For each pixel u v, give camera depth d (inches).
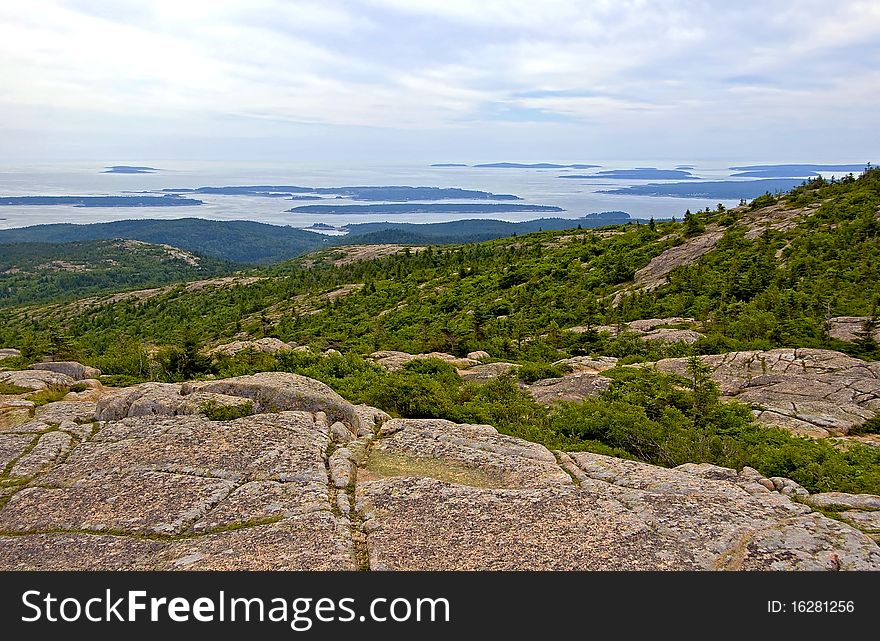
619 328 1293.1
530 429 539.2
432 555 242.2
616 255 2249.0
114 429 373.7
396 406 567.8
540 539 251.9
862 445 538.3
